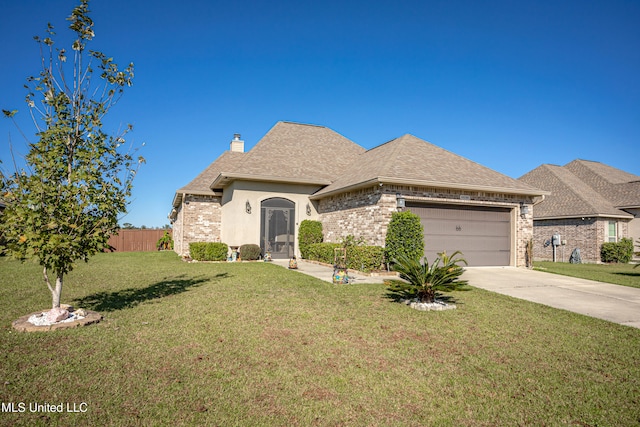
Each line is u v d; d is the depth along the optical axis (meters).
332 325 6.42
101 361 4.64
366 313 7.32
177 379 4.22
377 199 13.72
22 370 4.32
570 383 4.43
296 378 4.34
